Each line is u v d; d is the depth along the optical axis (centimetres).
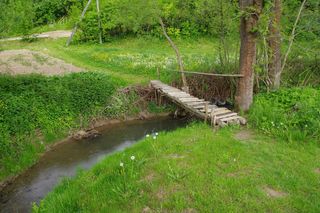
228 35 1609
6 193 909
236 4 1375
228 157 850
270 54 1368
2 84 1314
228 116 1187
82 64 2050
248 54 1216
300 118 1072
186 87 1605
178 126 1456
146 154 901
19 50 2358
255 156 870
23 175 1014
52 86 1420
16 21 1353
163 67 1941
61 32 3256
